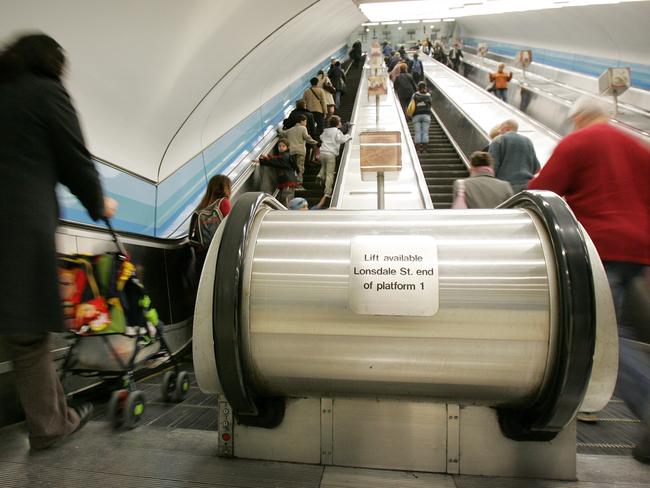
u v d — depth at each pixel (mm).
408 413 1594
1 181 1557
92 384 2809
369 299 1438
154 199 4621
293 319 1473
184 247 4434
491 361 1403
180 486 1473
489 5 10383
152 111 4199
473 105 10680
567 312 1309
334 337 1461
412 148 7961
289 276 1492
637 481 1516
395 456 1595
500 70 12281
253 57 5938
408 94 12016
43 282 1578
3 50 1687
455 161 8648
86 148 1753
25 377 1718
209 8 3979
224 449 1702
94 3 2822
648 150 2061
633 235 1895
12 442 1867
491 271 1415
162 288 3936
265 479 1516
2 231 1533
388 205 6359
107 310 2129
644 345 1703
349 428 1622
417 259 1446
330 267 1484
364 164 3674
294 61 9555
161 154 4719
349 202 6473
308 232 1577
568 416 1370
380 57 13469
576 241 1381
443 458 1573
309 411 1650
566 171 2080
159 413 2414
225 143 6520
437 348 1417
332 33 12508
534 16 16781
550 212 1466
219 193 4227
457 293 1406
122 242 3336
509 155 4344
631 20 11438
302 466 1618
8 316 1498
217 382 1582
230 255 1502
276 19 5902
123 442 1853
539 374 1403
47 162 1646
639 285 1911
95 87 3379
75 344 2162
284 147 7266
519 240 1468
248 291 1499
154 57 3734
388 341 1436
